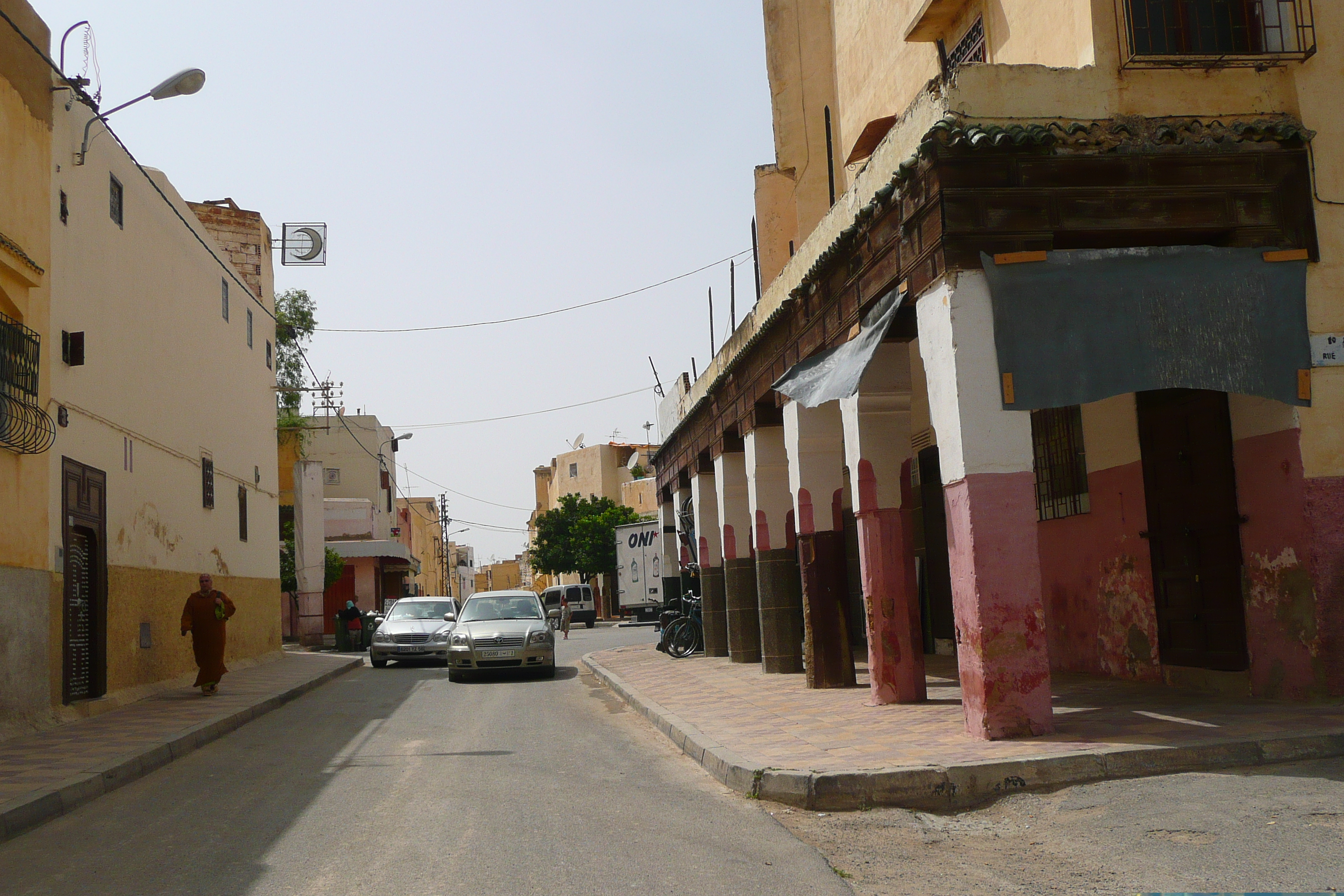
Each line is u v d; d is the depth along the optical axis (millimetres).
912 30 12414
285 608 40062
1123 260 8484
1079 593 12242
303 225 24203
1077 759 7031
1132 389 8359
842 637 13016
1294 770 6816
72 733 11203
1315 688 8570
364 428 53625
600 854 5918
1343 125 8953
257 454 23625
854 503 11023
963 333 8297
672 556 25656
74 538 13336
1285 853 5219
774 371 14195
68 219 13117
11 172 11641
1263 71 8945
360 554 43531
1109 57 8734
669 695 13594
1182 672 10281
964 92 8453
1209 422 9781
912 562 10945
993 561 8125
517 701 14945
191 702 14602
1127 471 11164
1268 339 8625
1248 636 9219
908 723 9422
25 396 11664
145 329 16016
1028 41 10000
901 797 6969
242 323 22516
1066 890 5035
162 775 9383
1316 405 8703
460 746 10477
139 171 15914
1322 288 8789
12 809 7102
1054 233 8492
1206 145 8633
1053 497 12742
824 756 8000
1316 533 8602
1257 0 8961
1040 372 8289
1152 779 6836
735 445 18094
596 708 13828
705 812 7008
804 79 16625
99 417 14031
